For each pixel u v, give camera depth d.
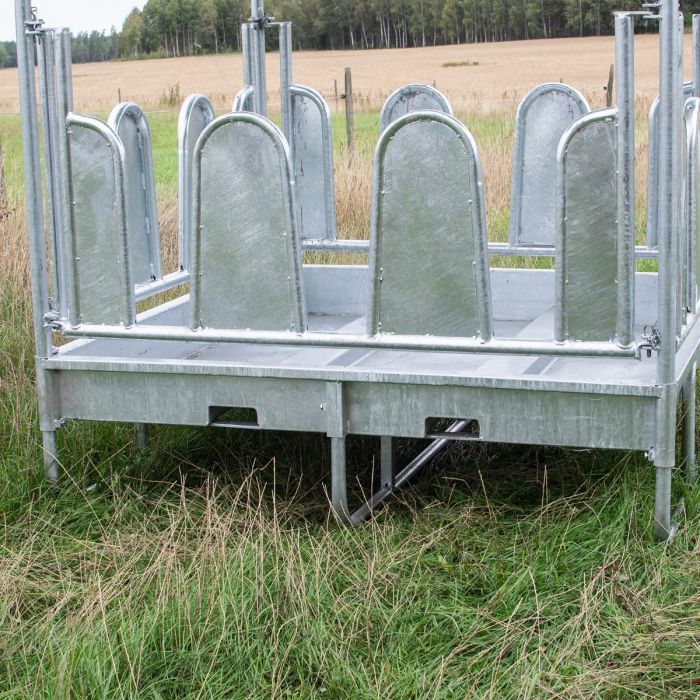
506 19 32.47
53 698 2.39
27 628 2.83
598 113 2.94
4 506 3.50
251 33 4.49
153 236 4.29
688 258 3.57
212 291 3.39
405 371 3.24
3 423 4.13
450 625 2.79
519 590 2.89
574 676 2.48
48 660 2.59
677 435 3.97
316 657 2.59
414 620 2.80
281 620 2.74
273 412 3.37
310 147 4.84
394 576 2.97
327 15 32.66
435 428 4.50
